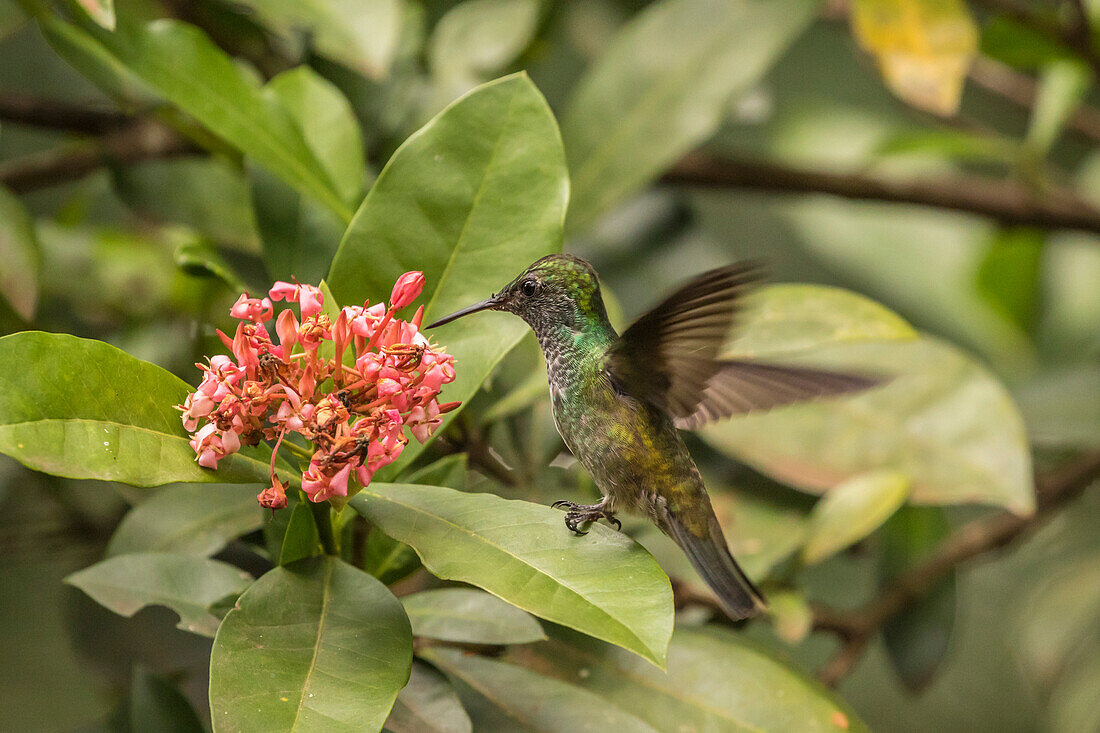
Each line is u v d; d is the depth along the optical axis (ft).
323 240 9.04
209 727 9.07
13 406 8.72
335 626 8.76
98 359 8.75
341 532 8.86
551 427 9.14
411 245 8.90
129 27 8.98
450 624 8.88
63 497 9.27
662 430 8.99
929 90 9.36
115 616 9.11
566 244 9.48
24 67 9.53
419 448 8.88
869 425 9.24
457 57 9.34
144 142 9.27
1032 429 9.41
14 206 9.14
